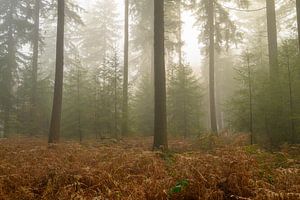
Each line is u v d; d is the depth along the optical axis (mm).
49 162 8578
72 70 22141
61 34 16203
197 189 6523
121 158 8789
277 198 5684
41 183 7328
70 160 9391
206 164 7238
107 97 20344
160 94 12875
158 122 12625
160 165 8211
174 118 20656
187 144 14070
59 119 15500
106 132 19828
